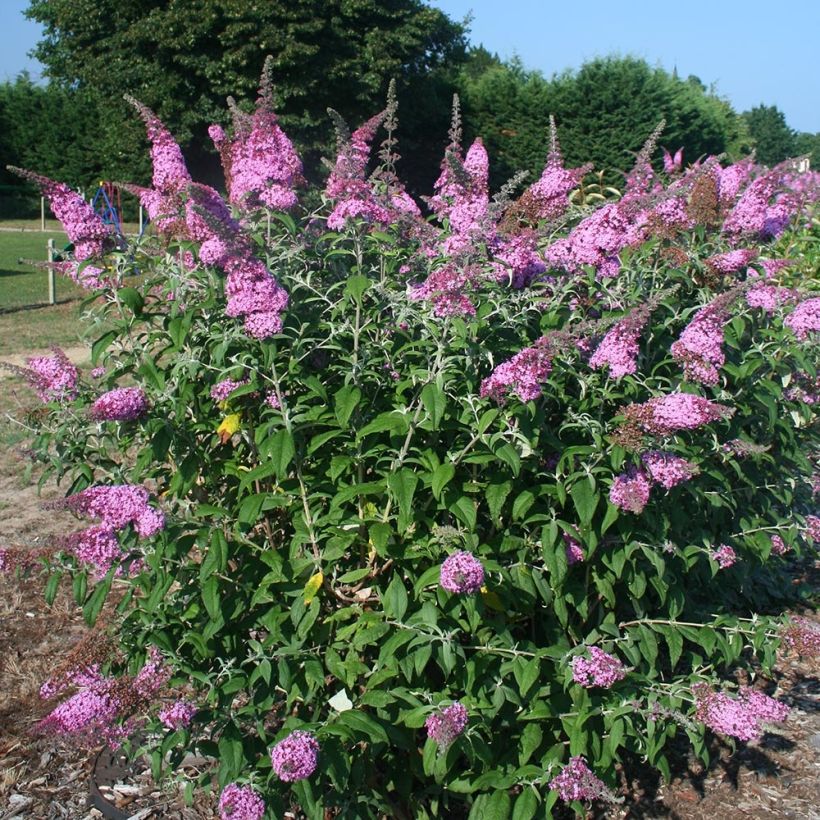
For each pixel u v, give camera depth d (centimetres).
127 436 314
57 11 2275
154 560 263
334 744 248
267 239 299
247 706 266
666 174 536
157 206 310
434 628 253
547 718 284
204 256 269
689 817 320
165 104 2167
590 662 266
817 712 382
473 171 340
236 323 275
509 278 296
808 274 665
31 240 2741
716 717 271
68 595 485
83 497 252
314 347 275
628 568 301
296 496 284
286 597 283
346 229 306
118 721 263
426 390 257
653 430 263
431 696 259
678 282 360
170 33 2111
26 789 334
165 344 299
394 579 260
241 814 237
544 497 287
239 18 2078
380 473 280
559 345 250
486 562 261
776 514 388
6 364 311
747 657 410
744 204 375
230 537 290
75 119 3491
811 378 387
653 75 2370
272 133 305
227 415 285
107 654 273
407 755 292
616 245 291
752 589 446
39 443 309
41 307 1512
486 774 270
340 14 2181
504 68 2608
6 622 458
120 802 322
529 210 320
